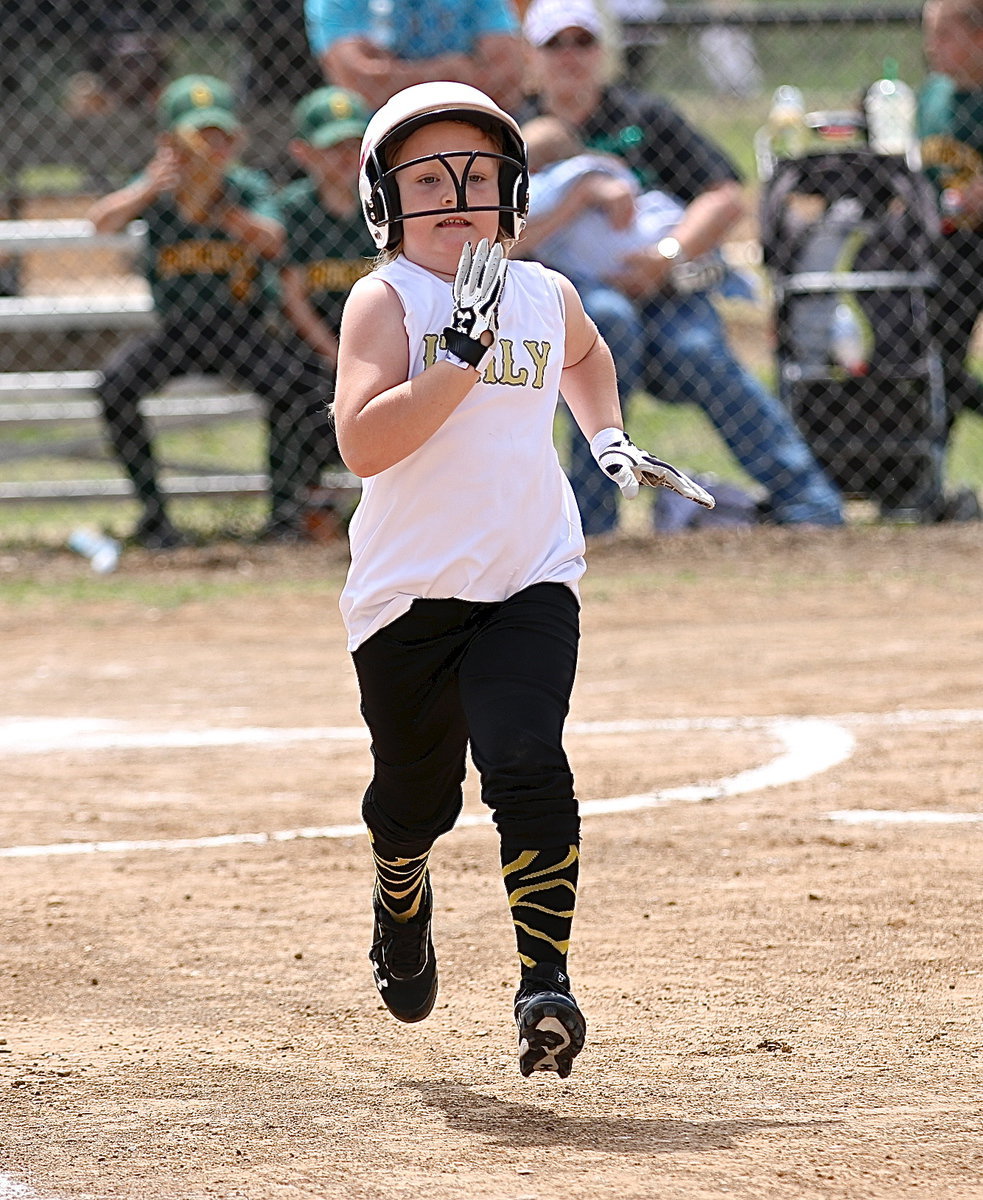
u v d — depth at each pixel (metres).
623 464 12.21
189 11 52.50
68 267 61.47
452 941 16.11
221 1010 14.38
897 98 45.62
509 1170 10.40
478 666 11.59
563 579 11.98
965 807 20.48
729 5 83.50
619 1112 11.61
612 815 20.61
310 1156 10.80
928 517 42.34
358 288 11.92
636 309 40.44
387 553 11.84
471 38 40.00
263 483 43.88
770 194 41.88
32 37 52.25
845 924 16.16
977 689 27.34
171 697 28.73
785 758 23.28
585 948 15.72
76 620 35.44
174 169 39.53
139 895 17.88
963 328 42.12
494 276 11.34
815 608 34.72
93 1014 14.31
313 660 31.58
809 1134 10.95
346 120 39.31
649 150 41.56
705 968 15.08
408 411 11.23
